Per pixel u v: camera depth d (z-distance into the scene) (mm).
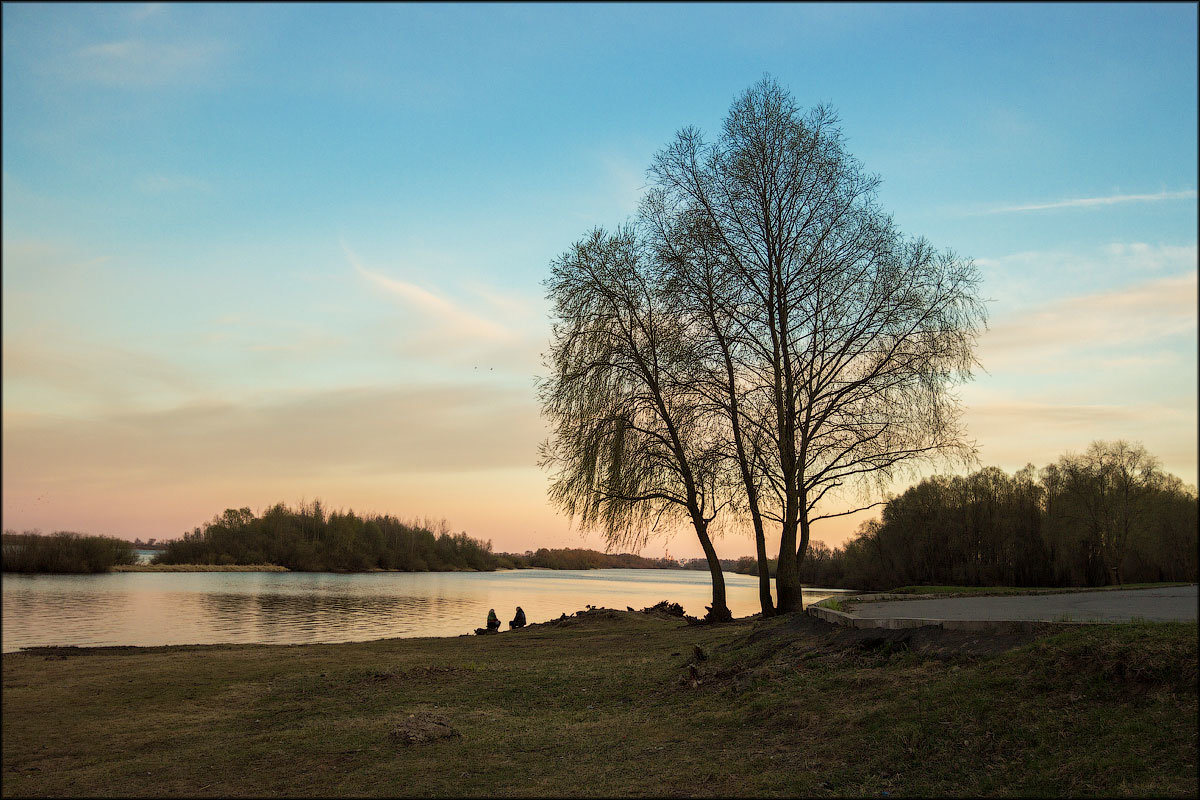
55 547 76125
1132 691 7137
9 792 8758
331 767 9219
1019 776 6527
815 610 13594
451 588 78812
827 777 7297
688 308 21656
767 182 21156
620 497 23797
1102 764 6262
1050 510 64375
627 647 18719
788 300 20953
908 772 7090
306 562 126375
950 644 9586
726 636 18266
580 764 8664
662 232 22516
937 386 19875
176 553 117688
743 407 21828
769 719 9258
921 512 71438
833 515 21969
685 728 9711
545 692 13242
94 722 12273
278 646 22938
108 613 41156
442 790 8039
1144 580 53031
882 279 20297
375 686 14453
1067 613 11273
